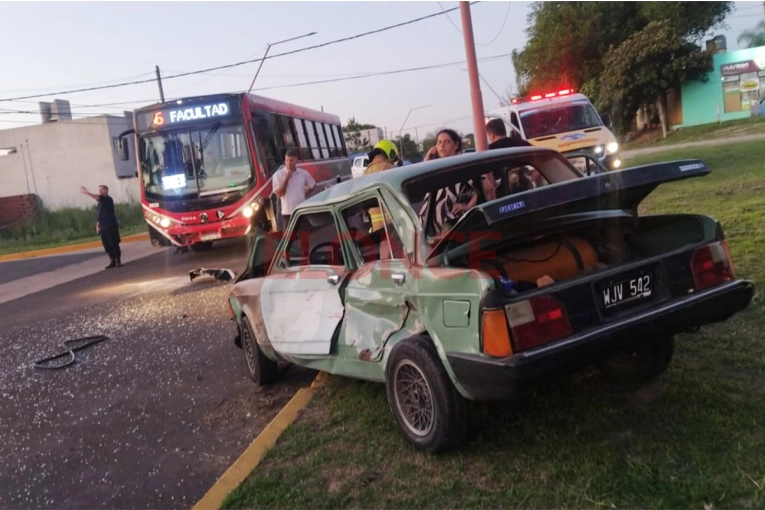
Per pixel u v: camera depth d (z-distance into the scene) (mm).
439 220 4980
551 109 14672
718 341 5359
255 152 14102
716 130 35438
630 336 3799
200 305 10047
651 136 39688
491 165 4992
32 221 29406
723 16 39656
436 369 3992
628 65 37562
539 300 3684
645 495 3492
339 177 21578
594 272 3912
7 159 43875
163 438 5312
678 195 12438
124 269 15477
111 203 15883
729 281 4238
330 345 4918
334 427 4926
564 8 41438
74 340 8852
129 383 6816
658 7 39000
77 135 42812
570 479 3750
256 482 4242
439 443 4074
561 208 4016
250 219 14109
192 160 14180
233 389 6242
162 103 14273
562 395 4805
